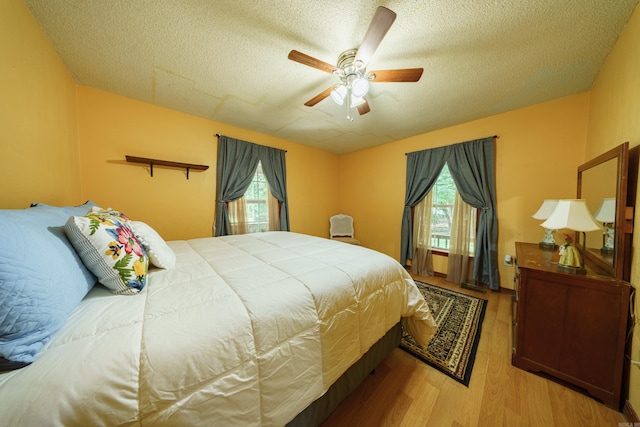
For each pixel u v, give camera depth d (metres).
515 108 2.37
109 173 2.12
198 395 0.60
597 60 1.58
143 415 0.53
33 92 1.26
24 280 0.54
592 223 1.17
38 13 1.22
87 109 1.99
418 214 3.22
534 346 1.35
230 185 2.85
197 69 1.73
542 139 2.27
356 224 4.13
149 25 1.31
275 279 1.06
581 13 1.20
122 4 1.16
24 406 0.43
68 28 1.33
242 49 1.51
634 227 1.11
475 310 2.13
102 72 1.78
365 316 1.16
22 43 1.16
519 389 1.24
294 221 3.69
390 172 3.60
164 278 1.03
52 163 1.49
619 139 1.37
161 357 0.58
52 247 0.69
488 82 1.87
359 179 4.07
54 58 1.51
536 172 2.31
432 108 2.37
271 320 0.80
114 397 0.50
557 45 1.44
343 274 1.17
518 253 1.79
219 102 2.27
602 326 1.15
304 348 0.86
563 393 1.21
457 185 2.78
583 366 1.20
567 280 1.24
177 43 1.46
